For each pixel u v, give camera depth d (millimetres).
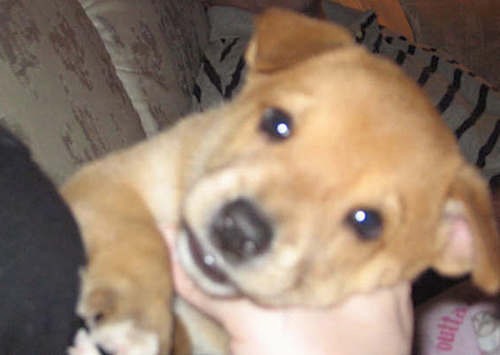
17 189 199
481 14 1149
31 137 326
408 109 279
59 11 419
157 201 295
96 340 233
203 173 285
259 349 271
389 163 268
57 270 199
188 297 278
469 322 528
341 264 277
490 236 297
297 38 303
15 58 341
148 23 601
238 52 709
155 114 552
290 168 260
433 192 292
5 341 185
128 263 248
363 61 299
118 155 310
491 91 789
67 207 221
